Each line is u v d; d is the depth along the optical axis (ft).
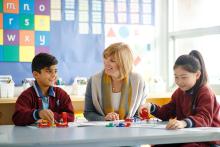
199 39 11.46
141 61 12.17
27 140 4.25
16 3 10.72
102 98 7.37
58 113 6.63
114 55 7.21
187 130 5.14
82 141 4.30
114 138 4.45
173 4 12.60
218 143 5.64
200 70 6.21
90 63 11.56
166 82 12.45
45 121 5.83
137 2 12.09
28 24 10.87
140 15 12.14
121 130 5.18
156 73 12.35
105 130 5.19
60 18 11.21
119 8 11.87
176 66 6.14
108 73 7.27
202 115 5.72
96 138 4.39
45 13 11.04
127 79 7.39
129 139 4.51
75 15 11.38
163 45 12.46
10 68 10.69
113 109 7.33
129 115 7.30
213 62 10.95
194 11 11.78
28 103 6.42
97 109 7.40
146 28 12.21
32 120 5.93
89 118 7.23
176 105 6.64
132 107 7.35
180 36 12.07
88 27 11.53
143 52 12.19
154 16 12.32
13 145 4.08
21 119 5.98
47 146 4.17
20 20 10.78
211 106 5.89
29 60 10.88
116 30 11.84
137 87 7.42
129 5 11.99
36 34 10.96
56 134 4.78
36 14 10.94
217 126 6.03
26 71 10.85
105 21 11.72
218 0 10.84
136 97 7.40
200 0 11.52
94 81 7.45
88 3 11.52
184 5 12.19
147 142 4.61
